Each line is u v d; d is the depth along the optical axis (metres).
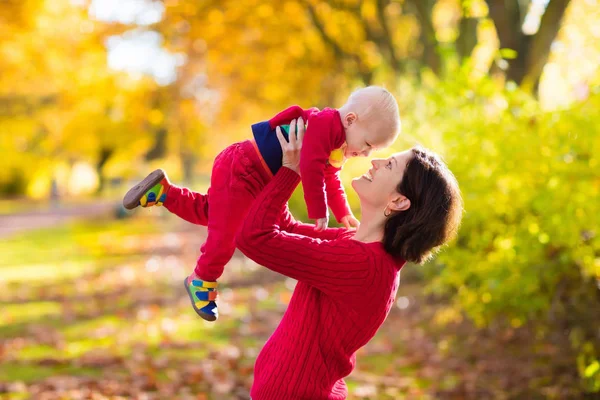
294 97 21.80
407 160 2.55
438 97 5.98
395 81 15.23
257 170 2.67
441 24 16.48
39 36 19.95
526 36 9.48
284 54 19.52
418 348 7.17
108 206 41.53
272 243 2.41
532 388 5.61
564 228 4.80
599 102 4.82
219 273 2.76
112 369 6.67
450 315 7.56
